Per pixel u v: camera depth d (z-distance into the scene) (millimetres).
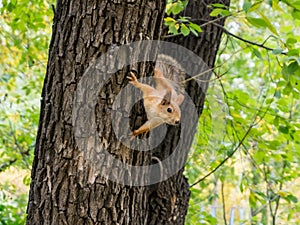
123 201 2465
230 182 7727
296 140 4555
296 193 7246
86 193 2387
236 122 4859
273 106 4879
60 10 2525
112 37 2371
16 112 7148
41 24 5684
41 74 7195
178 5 3414
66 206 2391
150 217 3457
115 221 2438
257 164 5133
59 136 2412
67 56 2410
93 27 2369
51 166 2428
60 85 2422
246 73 7305
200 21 3777
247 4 2742
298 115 6582
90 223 2389
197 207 5941
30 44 6590
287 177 5691
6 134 7121
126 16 2381
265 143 4809
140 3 2404
